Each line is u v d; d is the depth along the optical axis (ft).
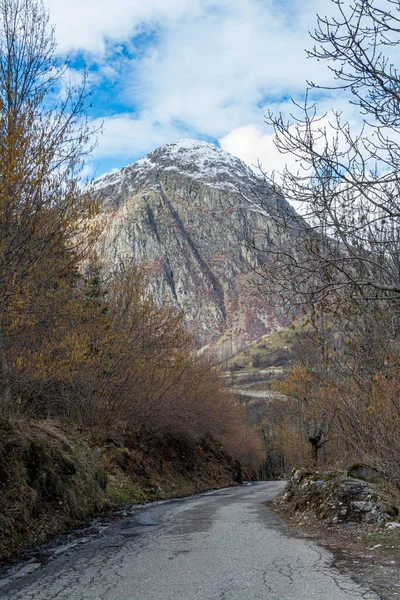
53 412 59.52
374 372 36.45
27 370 40.83
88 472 41.83
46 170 35.04
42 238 35.45
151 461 74.90
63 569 21.81
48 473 34.45
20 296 35.68
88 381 59.77
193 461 99.96
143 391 72.38
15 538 26.73
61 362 43.50
